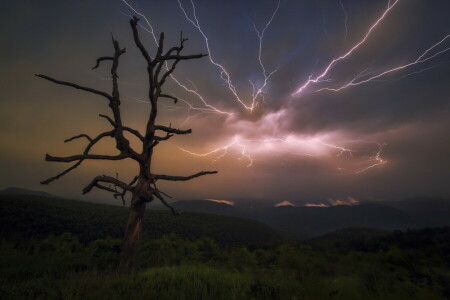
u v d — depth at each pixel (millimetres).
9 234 24609
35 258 9766
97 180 7270
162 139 8219
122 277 6047
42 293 4484
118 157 7047
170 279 5910
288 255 12656
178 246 14094
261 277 6906
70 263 9430
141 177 7609
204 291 4754
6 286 4754
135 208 7375
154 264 11078
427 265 12820
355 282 6996
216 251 15555
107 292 4641
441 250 16328
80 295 4453
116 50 7980
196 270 7324
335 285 6422
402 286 6633
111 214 45344
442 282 6922
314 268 11500
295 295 5027
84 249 11844
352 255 15820
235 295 4719
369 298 5426
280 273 7938
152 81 8023
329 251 17109
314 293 5277
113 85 7637
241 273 8703
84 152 6738
